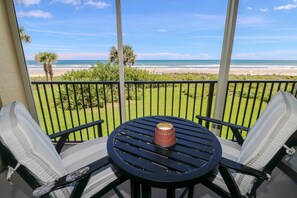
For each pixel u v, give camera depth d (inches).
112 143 44.9
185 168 35.5
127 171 34.9
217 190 42.6
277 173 67.7
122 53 76.8
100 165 37.8
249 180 39.4
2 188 62.1
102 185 43.0
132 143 44.8
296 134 33.1
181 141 45.8
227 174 37.5
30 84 81.7
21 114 36.4
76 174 35.1
